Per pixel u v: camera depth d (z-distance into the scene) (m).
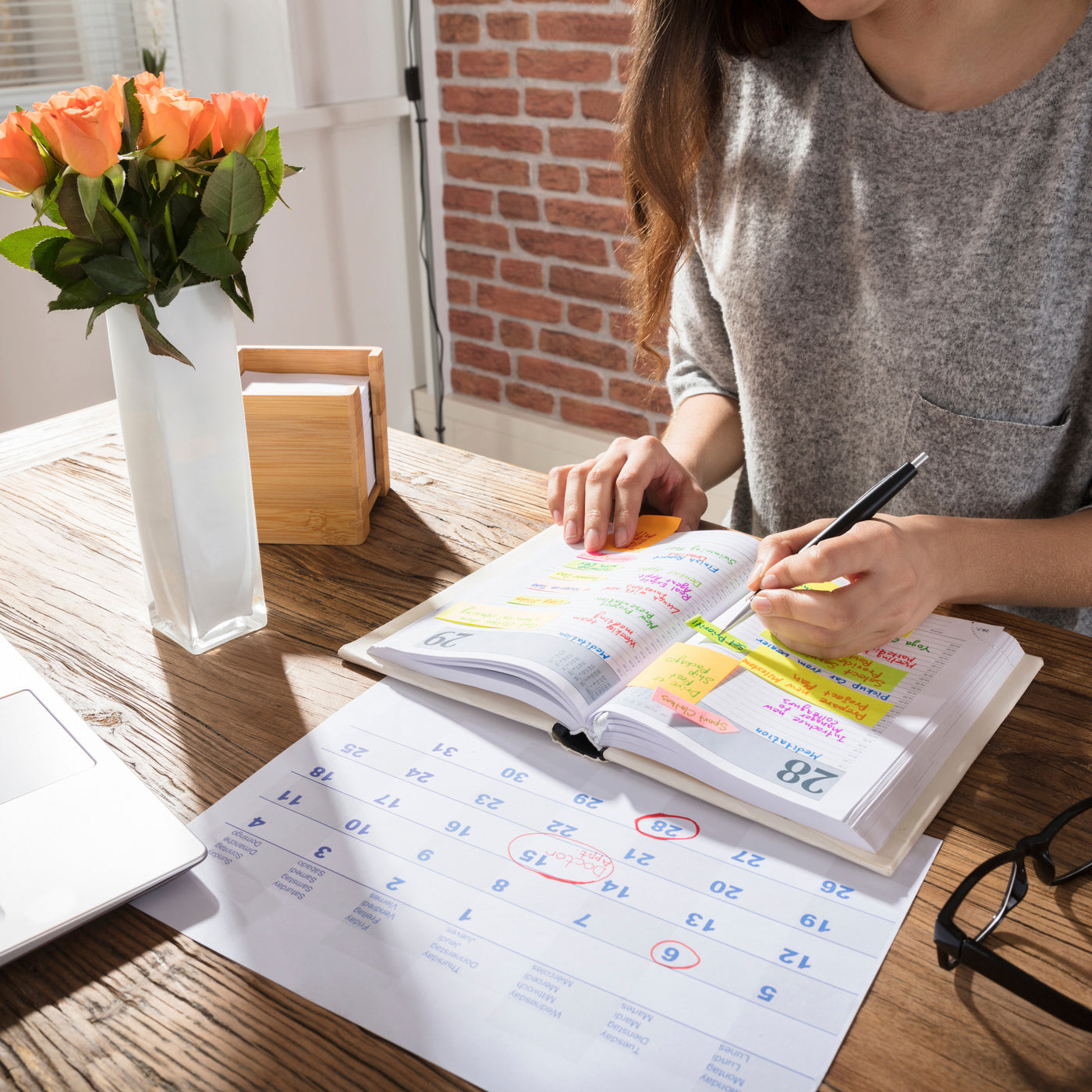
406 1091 0.41
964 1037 0.43
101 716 0.65
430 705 0.66
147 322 0.62
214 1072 0.42
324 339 2.50
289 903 0.51
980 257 0.90
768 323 1.04
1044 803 0.57
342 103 2.30
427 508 0.96
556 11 2.08
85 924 0.49
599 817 0.56
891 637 0.68
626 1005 0.45
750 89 1.04
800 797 0.53
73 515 0.94
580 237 2.26
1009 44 0.87
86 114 0.56
